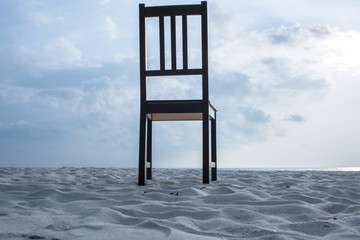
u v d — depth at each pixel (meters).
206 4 3.24
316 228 1.55
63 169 5.73
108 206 2.00
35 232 1.39
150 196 2.29
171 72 3.23
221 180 3.51
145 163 3.11
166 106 3.21
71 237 1.33
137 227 1.49
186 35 3.24
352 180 3.49
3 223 1.53
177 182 3.32
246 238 1.38
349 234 1.41
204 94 3.20
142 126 3.18
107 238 1.30
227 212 1.80
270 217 1.75
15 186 2.60
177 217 1.64
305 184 3.19
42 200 2.04
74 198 2.26
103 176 3.99
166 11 3.26
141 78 3.26
